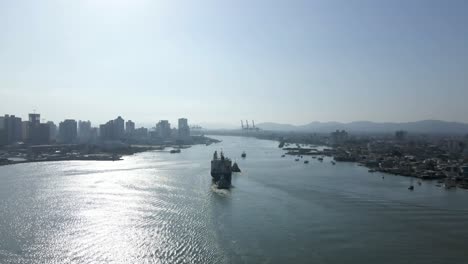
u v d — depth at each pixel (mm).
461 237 122625
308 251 109438
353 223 136375
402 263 102812
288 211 152125
